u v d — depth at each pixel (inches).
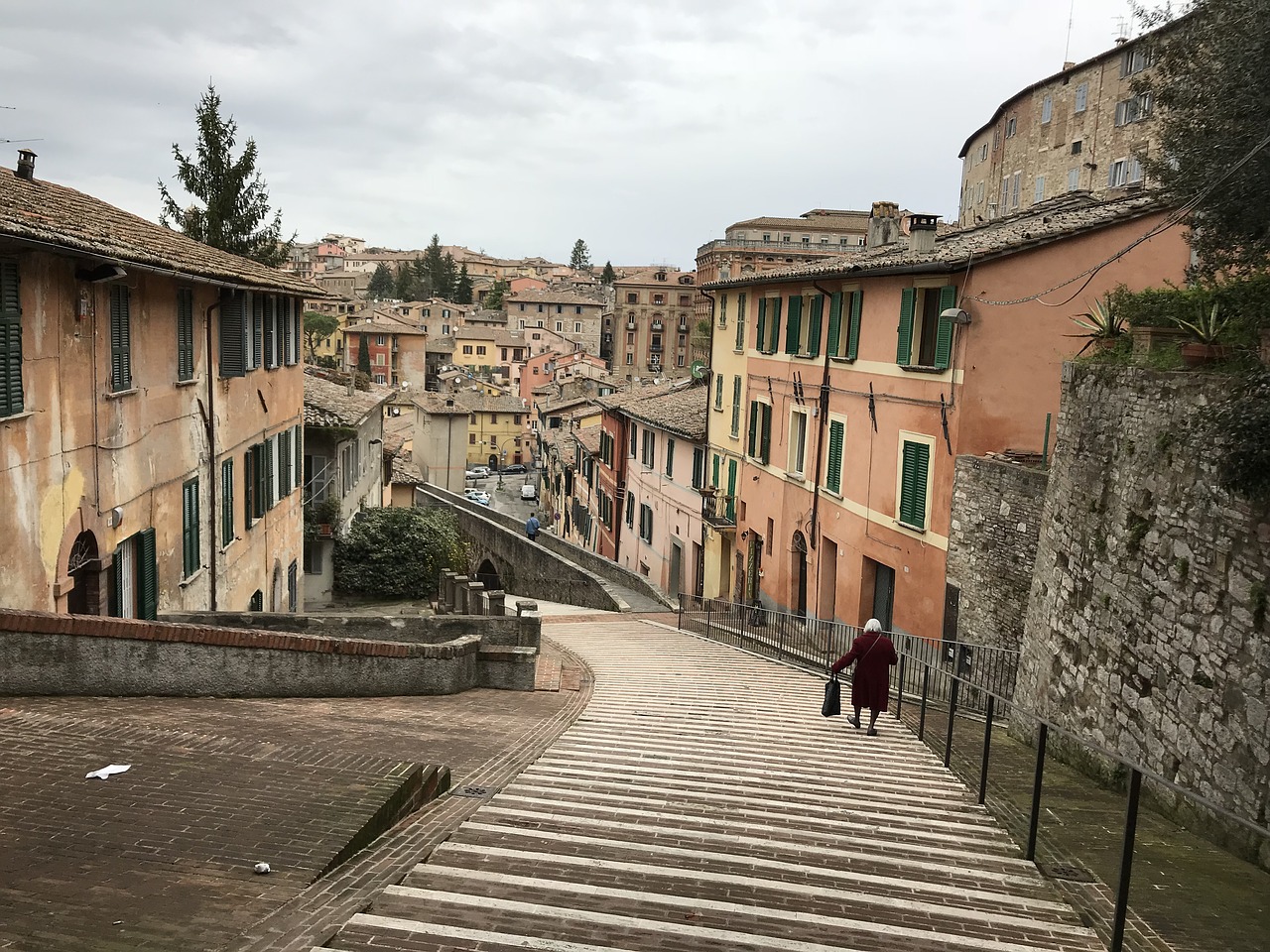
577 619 1163.3
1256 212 386.3
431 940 175.3
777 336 1160.8
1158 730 368.8
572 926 190.9
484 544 1732.3
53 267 481.1
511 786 332.8
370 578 1309.1
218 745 305.0
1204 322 403.5
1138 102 1524.4
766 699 638.5
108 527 547.5
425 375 4372.5
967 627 710.5
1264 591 313.3
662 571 1563.7
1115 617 421.7
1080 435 493.0
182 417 666.8
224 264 750.5
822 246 4542.3
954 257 741.9
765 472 1194.6
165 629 426.0
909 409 827.4
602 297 6013.8
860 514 919.7
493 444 4133.9
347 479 1318.9
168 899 189.8
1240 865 285.4
